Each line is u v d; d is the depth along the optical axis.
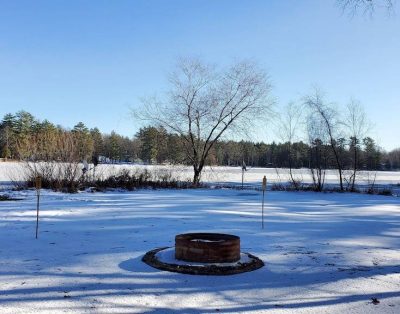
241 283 5.22
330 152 27.95
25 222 9.44
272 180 37.12
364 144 28.42
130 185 21.08
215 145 28.44
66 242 7.31
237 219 10.71
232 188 24.34
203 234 6.51
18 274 5.33
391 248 7.50
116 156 84.31
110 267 5.76
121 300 4.50
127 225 9.30
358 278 5.54
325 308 4.43
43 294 4.62
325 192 23.81
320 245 7.62
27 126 79.81
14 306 4.23
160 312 4.20
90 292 4.73
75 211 11.60
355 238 8.43
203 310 4.30
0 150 77.44
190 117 26.73
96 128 89.19
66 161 19.69
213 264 5.79
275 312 4.29
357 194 22.91
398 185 33.84
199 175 27.38
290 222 10.51
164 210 12.30
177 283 5.14
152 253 6.39
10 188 18.55
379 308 4.45
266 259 6.45
